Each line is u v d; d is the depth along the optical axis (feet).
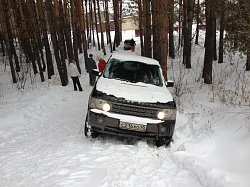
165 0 27.91
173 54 69.62
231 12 18.92
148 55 51.42
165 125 15.64
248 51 18.38
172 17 59.06
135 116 15.51
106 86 16.98
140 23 66.23
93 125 15.70
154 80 19.27
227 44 20.74
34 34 49.42
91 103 15.93
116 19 100.83
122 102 15.44
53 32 42.65
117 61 20.39
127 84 17.88
